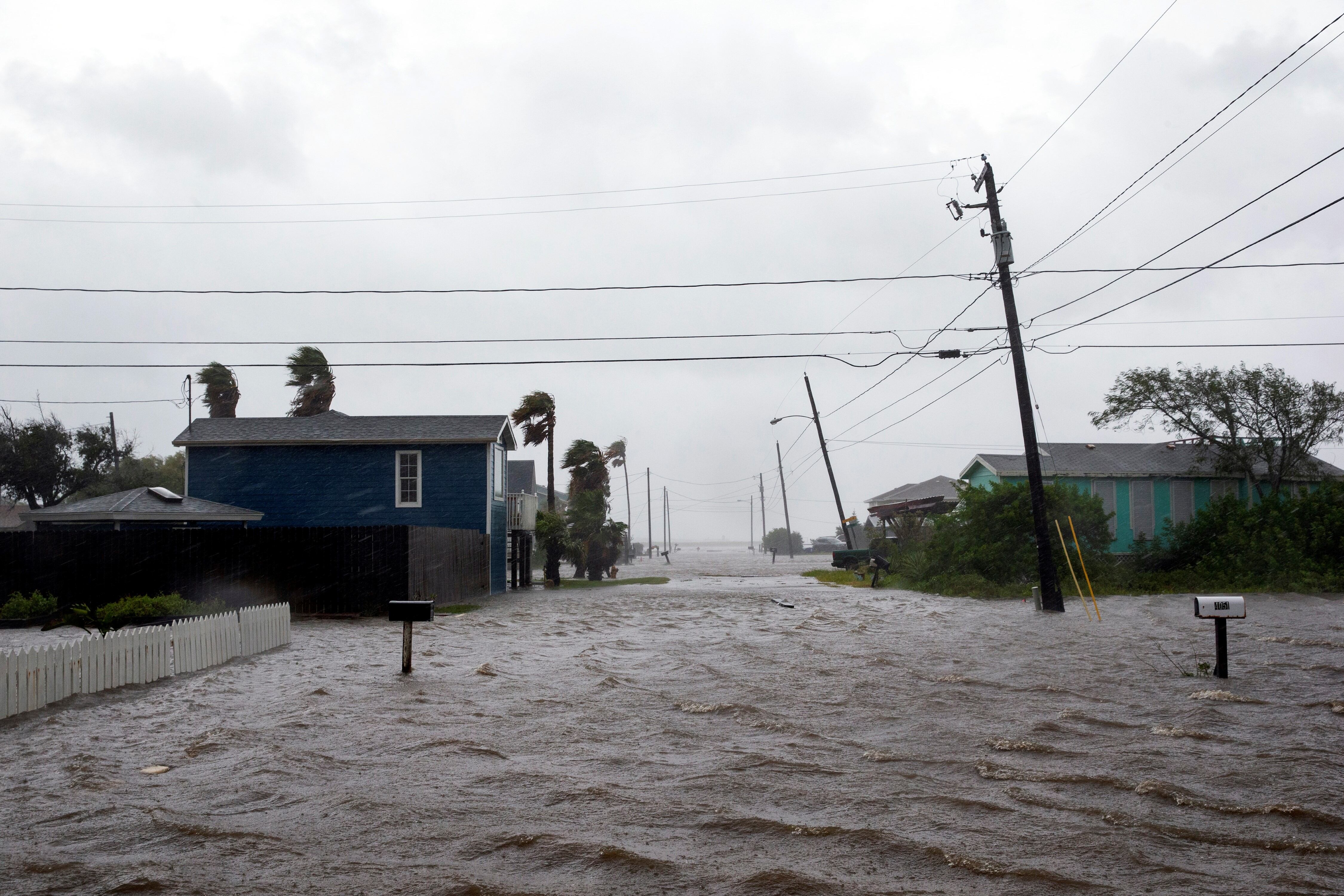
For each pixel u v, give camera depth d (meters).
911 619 20.34
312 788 6.82
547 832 5.82
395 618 12.42
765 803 6.43
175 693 10.98
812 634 17.34
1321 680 11.32
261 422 33.78
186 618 14.93
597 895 4.83
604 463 45.50
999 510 29.98
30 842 5.66
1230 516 29.53
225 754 7.86
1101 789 6.73
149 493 27.31
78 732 8.77
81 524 26.64
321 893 4.86
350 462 32.28
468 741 8.29
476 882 5.01
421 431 32.69
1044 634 16.78
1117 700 10.16
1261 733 8.48
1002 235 22.95
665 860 5.33
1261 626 17.66
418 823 6.02
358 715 9.45
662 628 18.97
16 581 23.03
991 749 7.96
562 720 9.20
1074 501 29.30
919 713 9.51
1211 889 4.88
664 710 9.72
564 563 54.53
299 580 23.09
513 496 37.09
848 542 49.00
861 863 5.30
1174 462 40.53
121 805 6.42
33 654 9.88
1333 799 6.37
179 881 5.02
